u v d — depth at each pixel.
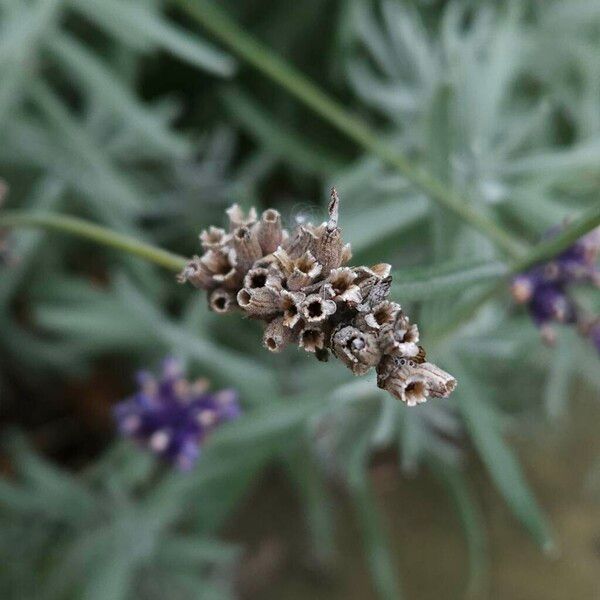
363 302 0.21
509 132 0.46
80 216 0.48
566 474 0.52
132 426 0.32
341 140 0.52
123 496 0.41
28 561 0.42
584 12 0.47
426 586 0.48
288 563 0.49
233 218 0.22
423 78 0.43
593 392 0.53
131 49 0.46
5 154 0.43
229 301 0.22
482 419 0.32
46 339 0.49
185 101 0.52
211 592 0.42
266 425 0.34
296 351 0.43
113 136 0.47
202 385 0.32
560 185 0.44
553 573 0.48
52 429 0.50
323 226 0.21
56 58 0.42
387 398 0.34
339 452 0.44
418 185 0.33
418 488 0.51
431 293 0.26
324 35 0.51
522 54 0.46
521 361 0.41
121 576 0.39
